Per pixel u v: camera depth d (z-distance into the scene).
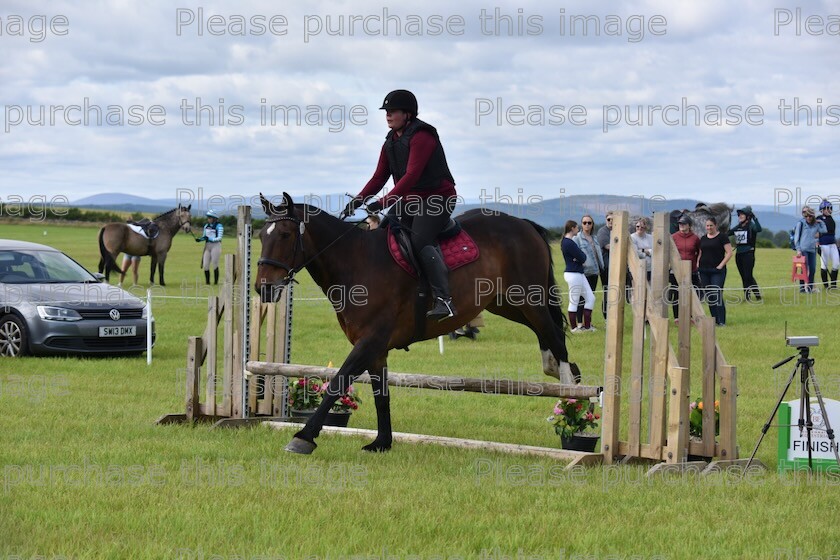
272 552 6.93
